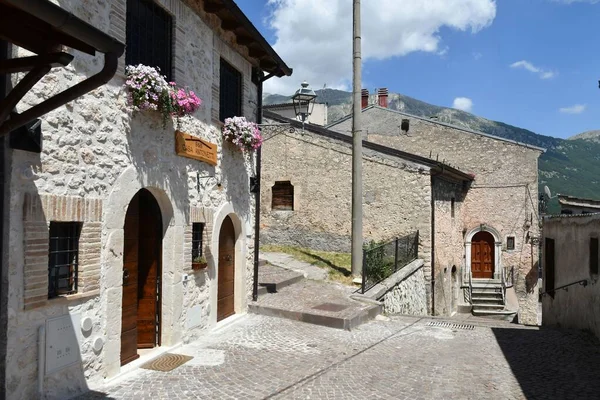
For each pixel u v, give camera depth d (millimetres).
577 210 10719
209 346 6535
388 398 4922
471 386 5391
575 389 5348
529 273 18375
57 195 4270
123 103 5180
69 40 2941
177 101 5773
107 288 4930
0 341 3725
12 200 3816
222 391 4883
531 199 18422
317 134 15062
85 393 4570
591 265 7953
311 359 6168
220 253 7922
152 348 6148
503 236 18703
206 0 6879
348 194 14617
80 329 4562
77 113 4535
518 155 18641
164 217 6230
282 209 15641
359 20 12195
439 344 7359
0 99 3719
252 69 9133
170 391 4809
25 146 3883
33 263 3990
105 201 4918
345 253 14531
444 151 19578
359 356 6414
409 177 14227
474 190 19141
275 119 15539
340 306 8969
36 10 2334
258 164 9164
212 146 7234
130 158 5305
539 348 7219
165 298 6211
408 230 14180
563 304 9469
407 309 12406
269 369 5676
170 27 6242
